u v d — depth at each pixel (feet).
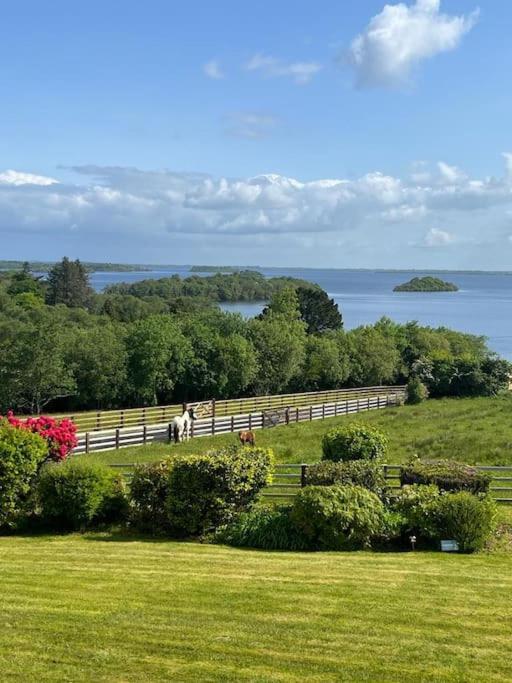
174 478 39.45
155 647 23.47
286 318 210.59
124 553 35.81
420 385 148.46
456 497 37.52
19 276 371.97
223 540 38.75
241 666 22.12
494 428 97.35
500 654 23.15
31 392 141.38
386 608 27.40
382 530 37.24
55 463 43.65
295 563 33.88
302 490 38.42
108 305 281.13
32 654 22.81
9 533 40.83
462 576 31.91
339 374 176.04
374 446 59.93
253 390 171.42
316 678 21.34
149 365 150.61
